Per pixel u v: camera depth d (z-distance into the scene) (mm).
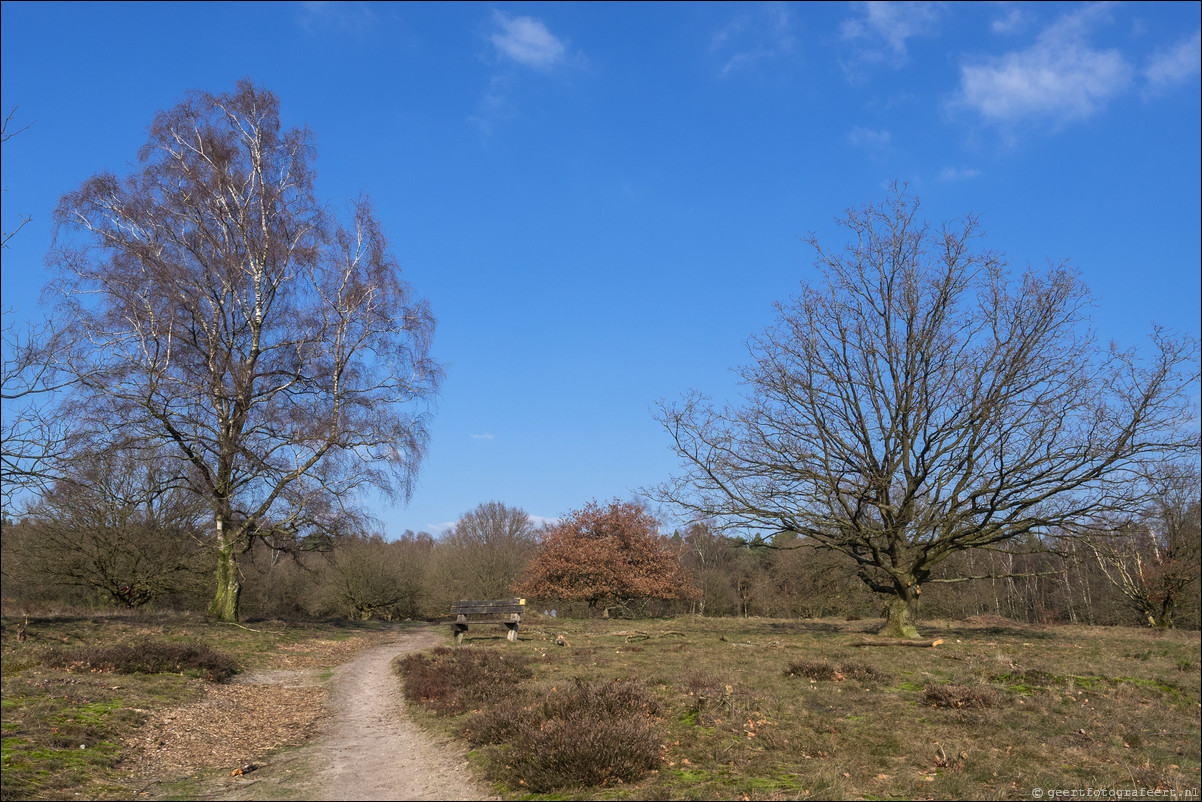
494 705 8859
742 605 55062
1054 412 17766
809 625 25391
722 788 6105
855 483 18609
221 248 20562
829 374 19375
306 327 21328
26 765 6520
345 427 20688
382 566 45688
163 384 18938
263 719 9891
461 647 15977
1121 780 7074
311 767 7426
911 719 8805
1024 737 8266
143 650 11617
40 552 27625
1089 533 17938
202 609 33500
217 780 6934
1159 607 34094
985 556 34719
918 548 19438
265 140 21922
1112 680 11883
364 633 22797
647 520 40438
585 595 37531
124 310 18656
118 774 6852
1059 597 44594
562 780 6215
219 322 20547
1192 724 9656
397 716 10039
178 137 20953
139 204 19609
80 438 17062
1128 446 17453
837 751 7449
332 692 12008
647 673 11562
